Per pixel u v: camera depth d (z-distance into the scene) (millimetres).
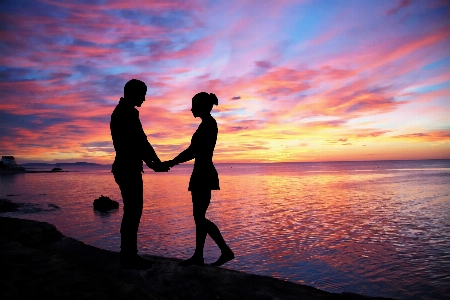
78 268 3375
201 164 3783
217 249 13422
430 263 11477
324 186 46812
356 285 9672
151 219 20281
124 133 3475
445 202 26703
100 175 99562
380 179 60406
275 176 83938
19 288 2812
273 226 18188
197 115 3852
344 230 16984
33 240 4680
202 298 3100
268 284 3447
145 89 3637
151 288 3295
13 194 37375
